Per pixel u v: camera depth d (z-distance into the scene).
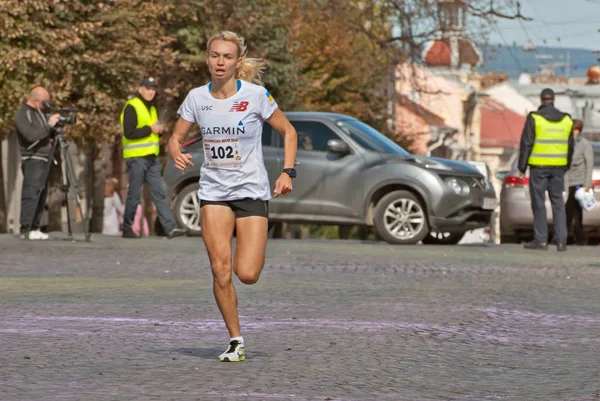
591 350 16.92
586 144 42.97
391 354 16.17
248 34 69.31
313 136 40.09
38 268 28.09
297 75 75.50
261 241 15.37
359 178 39.28
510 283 26.53
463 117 178.50
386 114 94.81
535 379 14.56
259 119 15.45
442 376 14.65
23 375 14.10
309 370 14.78
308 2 83.62
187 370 14.66
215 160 15.37
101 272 27.41
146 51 55.03
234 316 15.44
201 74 69.44
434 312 20.80
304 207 39.72
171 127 68.25
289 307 21.19
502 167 198.12
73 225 75.06
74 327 18.23
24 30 50.38
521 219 44.97
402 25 81.06
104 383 13.68
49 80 51.69
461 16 80.31
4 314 19.61
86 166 82.75
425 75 87.44
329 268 29.44
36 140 36.16
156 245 35.66
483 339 17.80
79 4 52.53
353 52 87.75
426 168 39.16
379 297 23.00
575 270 30.52
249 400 12.76
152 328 18.28
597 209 44.59
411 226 39.47
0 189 57.31
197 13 67.31
